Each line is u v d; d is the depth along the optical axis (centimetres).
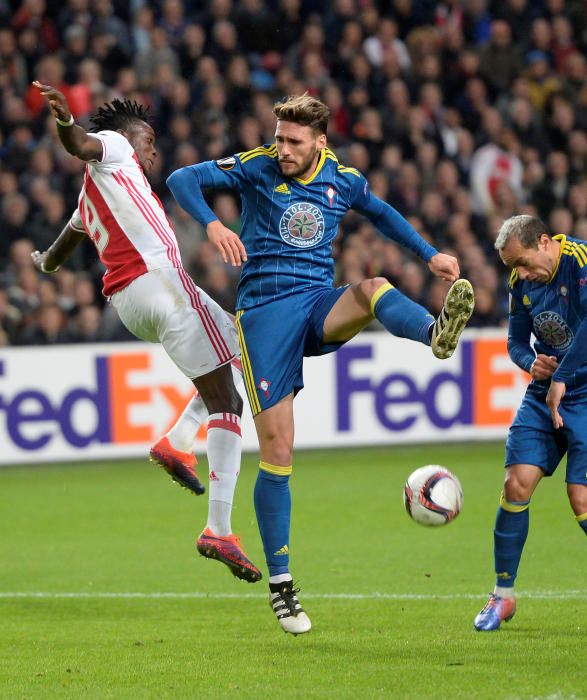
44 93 1730
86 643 1838
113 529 2972
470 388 4169
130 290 1888
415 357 4119
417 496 1803
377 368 4097
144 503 3334
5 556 2658
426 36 5100
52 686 1558
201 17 4978
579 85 5262
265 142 4572
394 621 1948
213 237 1702
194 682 1559
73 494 3491
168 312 1877
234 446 1884
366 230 4400
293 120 1752
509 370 4197
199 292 1923
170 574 2444
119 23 4781
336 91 4784
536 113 5166
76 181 4319
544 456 1825
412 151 4781
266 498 1795
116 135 1891
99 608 2133
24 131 4391
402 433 4116
